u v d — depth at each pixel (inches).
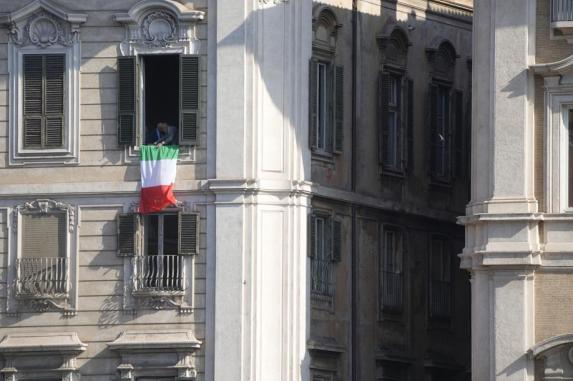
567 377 5103.3
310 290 5526.6
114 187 5511.8
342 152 5718.5
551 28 5157.5
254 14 5487.2
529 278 5152.6
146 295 5462.6
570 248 5123.0
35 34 5580.7
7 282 5536.4
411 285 5974.4
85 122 5546.3
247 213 5447.8
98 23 5556.1
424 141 6063.0
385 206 5871.1
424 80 6077.8
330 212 5644.7
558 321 5132.9
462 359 6146.7
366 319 5772.6
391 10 5959.6
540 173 5162.4
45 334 5506.9
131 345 5438.0
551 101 5162.4
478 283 5191.9
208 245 5462.6
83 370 5492.1
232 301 5428.2
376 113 5876.0
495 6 5201.8
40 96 5565.9
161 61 5561.0
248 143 5462.6
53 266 5526.6
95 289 5502.0
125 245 5492.1
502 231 5162.4
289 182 5477.4
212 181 5447.8
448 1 6181.1
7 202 5561.0
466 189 6220.5
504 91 5182.1
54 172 5546.3
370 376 5767.7
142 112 5531.5
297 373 5452.8
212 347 5433.1
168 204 5467.5
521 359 5137.8
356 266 5753.0
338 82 5708.7
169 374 5457.7
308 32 5565.9
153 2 5521.7
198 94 5487.2
